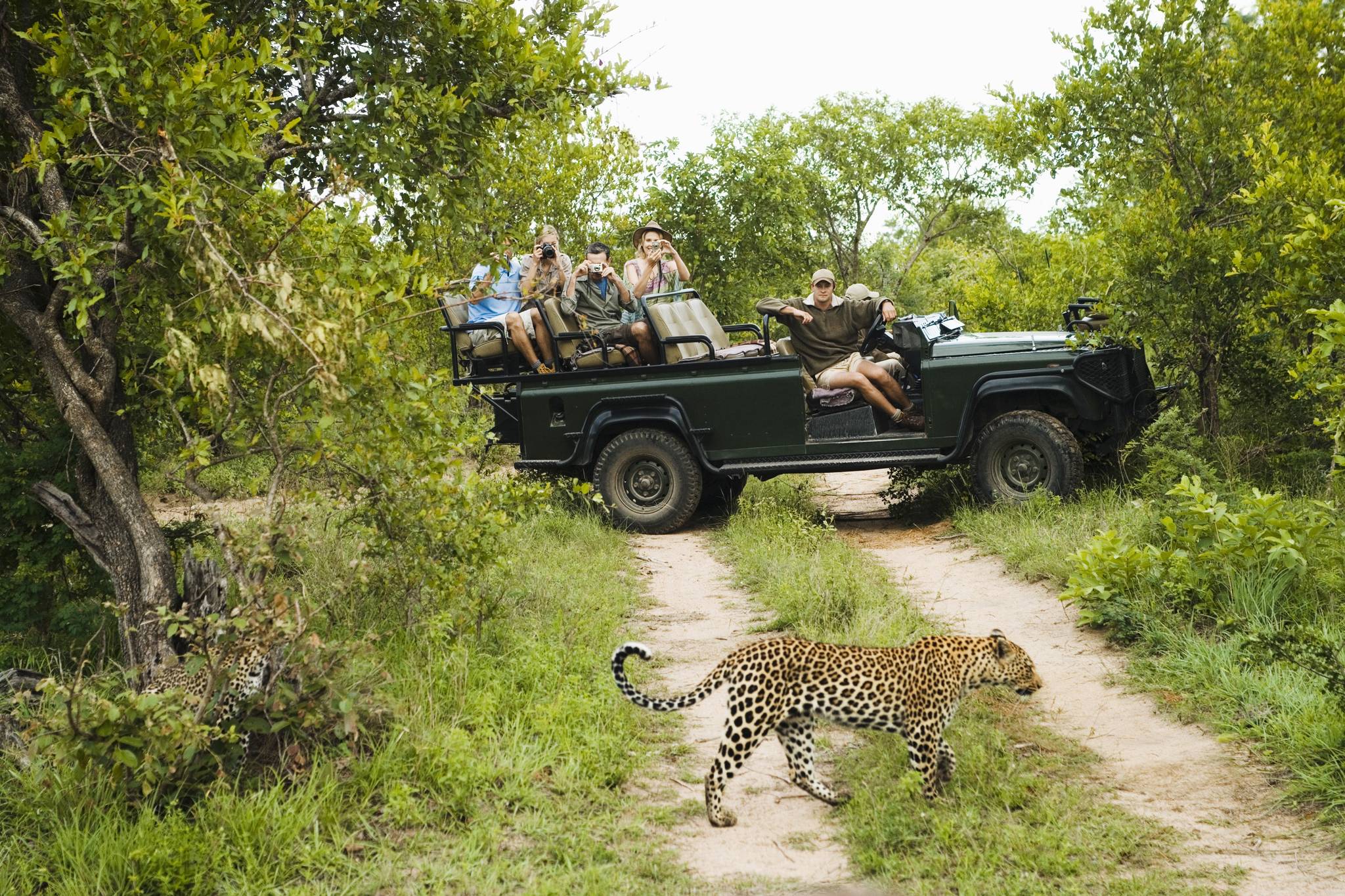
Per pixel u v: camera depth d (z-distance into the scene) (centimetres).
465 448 720
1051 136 1263
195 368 532
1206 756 562
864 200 3922
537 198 1545
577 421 1219
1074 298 1555
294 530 611
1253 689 610
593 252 1230
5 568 799
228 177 605
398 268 591
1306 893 429
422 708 589
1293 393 1067
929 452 1134
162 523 1021
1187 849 469
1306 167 1030
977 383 1109
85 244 605
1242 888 434
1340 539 733
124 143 611
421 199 771
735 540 1104
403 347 609
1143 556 758
